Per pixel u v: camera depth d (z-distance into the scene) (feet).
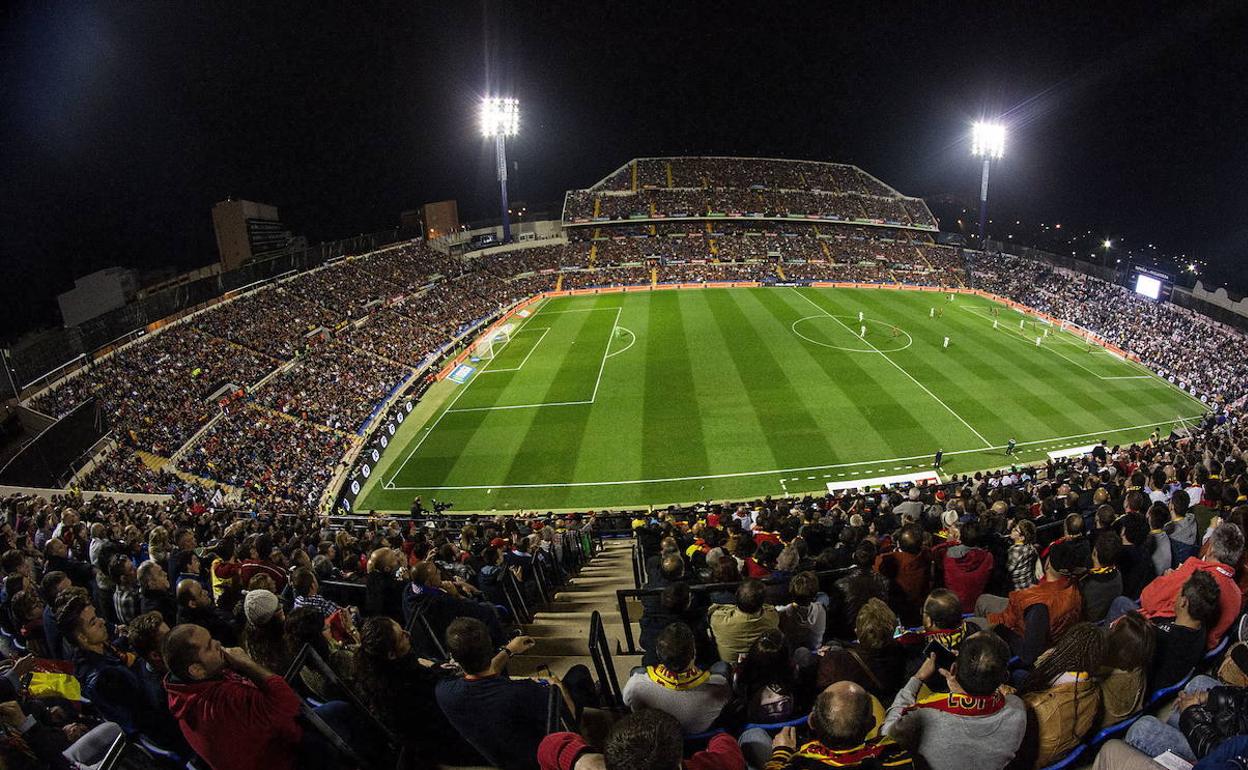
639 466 111.04
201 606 22.07
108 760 13.87
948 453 111.75
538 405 139.95
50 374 115.34
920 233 331.77
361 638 16.29
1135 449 82.74
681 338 186.09
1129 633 15.17
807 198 338.54
